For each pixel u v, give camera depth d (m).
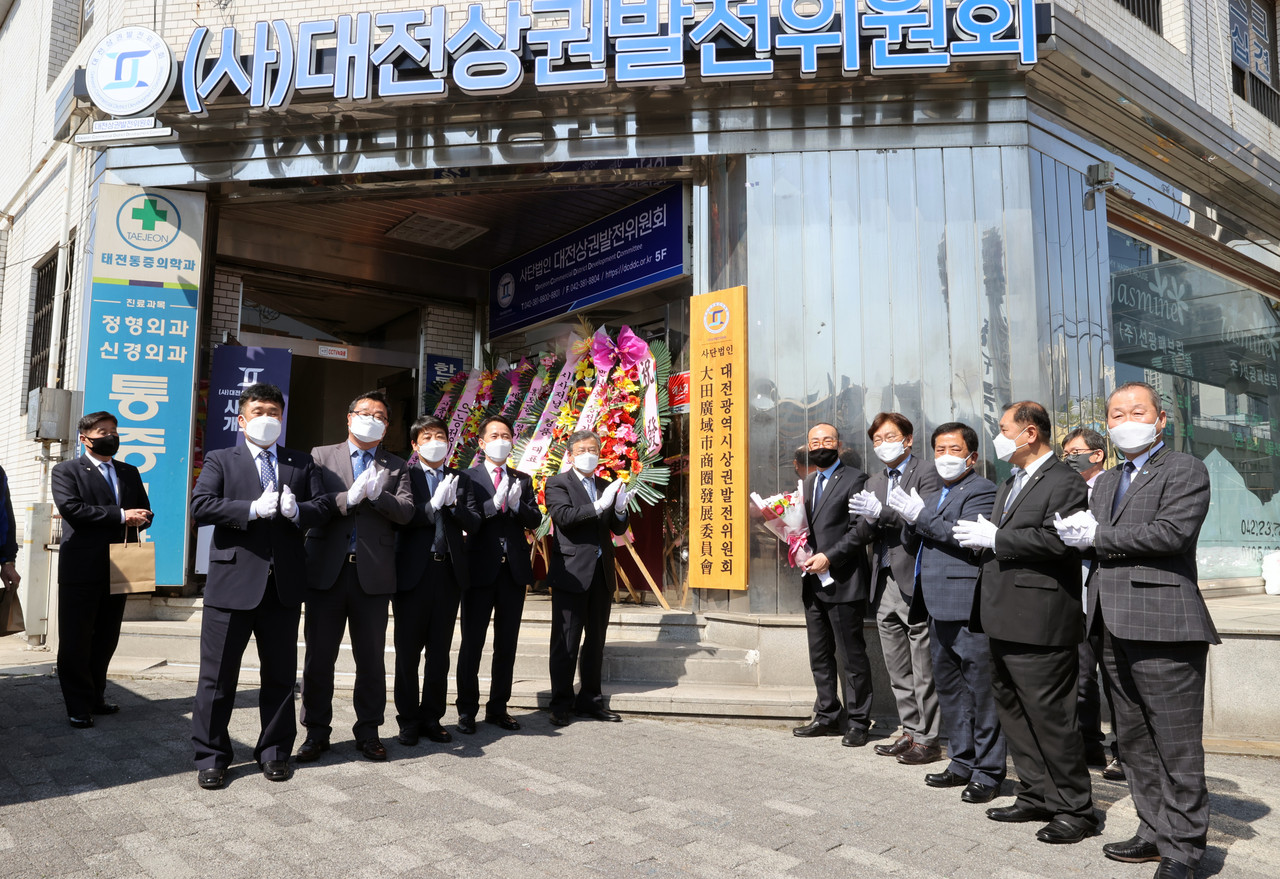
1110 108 6.77
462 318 10.17
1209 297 8.90
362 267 9.27
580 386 8.00
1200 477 3.07
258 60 6.54
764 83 6.34
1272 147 9.41
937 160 6.30
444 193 7.23
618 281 7.99
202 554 7.11
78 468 4.89
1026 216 6.21
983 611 3.50
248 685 5.78
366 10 7.16
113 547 4.69
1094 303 6.66
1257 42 9.67
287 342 9.41
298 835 3.15
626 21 6.48
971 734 4.02
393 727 4.89
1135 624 3.08
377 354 9.90
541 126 6.71
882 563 4.67
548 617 6.80
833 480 5.03
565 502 5.17
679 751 4.50
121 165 7.14
